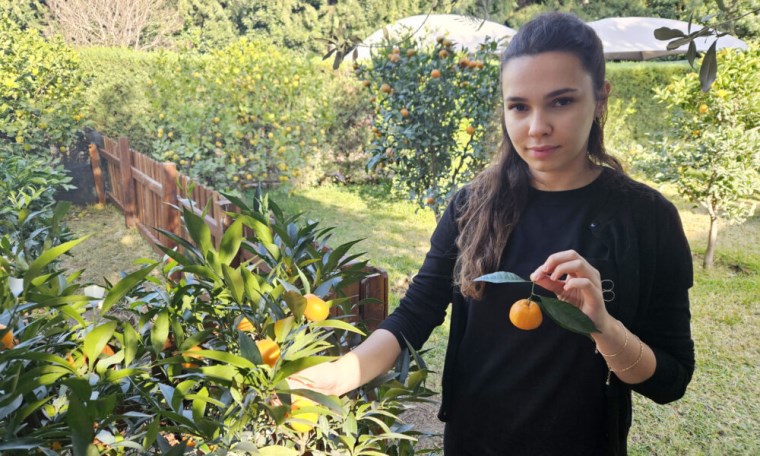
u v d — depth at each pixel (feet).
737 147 17.03
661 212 3.99
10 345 3.38
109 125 27.71
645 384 3.77
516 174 4.22
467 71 17.26
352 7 71.46
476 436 4.44
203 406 3.16
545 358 4.07
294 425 3.29
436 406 11.29
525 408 4.17
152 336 3.45
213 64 25.90
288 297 3.20
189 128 23.56
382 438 3.50
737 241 21.47
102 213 24.89
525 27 3.74
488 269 4.17
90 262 18.85
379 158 18.49
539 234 4.14
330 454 3.45
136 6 59.98
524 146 3.79
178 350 3.60
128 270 18.10
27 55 23.84
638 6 55.93
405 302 4.54
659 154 18.60
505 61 3.81
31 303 3.63
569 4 50.83
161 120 24.79
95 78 27.37
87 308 4.31
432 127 17.61
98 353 3.27
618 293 3.93
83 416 2.61
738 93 17.30
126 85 27.66
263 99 25.40
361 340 4.63
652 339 4.07
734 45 27.25
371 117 30.22
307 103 26.37
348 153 30.53
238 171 25.18
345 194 28.84
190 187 5.19
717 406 11.55
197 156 23.45
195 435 3.18
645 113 35.45
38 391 3.51
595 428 4.11
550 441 4.16
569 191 4.13
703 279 17.87
